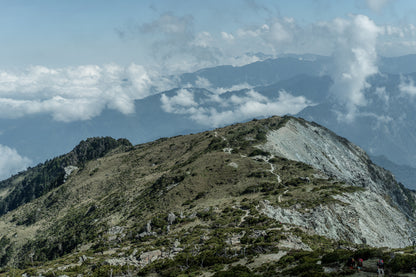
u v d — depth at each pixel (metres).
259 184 126.94
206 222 96.06
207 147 199.38
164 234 97.25
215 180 140.25
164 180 153.00
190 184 137.88
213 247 69.12
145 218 120.81
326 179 138.75
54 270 77.62
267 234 70.94
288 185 126.75
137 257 75.56
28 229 193.25
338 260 42.16
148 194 150.25
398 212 130.75
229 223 89.75
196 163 159.50
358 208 110.31
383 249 46.53
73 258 88.62
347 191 119.75
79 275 70.50
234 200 112.06
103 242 105.00
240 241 70.06
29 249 165.62
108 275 65.31
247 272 48.72
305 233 75.25
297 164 155.50
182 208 119.31
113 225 128.25
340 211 102.06
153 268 64.19
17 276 78.50
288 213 96.25
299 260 47.34
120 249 89.12
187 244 77.88
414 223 132.00
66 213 194.38
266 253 58.16
